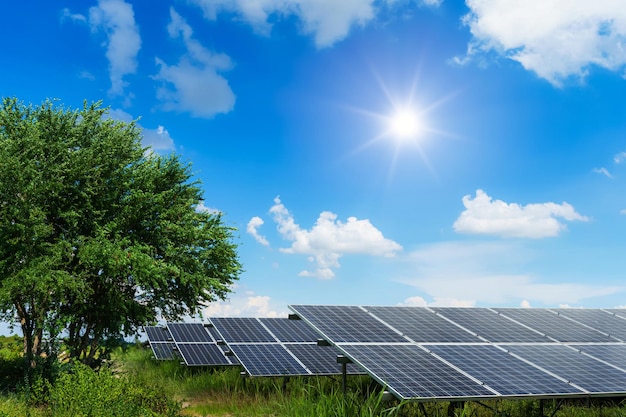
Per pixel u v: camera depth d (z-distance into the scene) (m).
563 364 13.31
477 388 11.12
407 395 10.48
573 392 11.41
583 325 17.61
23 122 21.30
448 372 11.88
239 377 21.59
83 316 21.88
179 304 24.16
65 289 19.30
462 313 17.34
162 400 15.70
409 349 13.24
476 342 14.46
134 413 13.49
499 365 12.71
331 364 19.84
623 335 16.95
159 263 21.17
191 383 23.14
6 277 18.95
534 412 15.44
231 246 24.48
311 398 12.98
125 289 22.31
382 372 11.54
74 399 13.53
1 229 18.88
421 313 16.78
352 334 13.89
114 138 22.75
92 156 21.34
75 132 22.05
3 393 17.94
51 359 19.62
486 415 14.67
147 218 22.41
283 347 21.73
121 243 20.27
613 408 16.09
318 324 14.39
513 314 18.03
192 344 27.94
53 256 19.23
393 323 15.29
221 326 24.12
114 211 21.81
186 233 22.39
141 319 22.36
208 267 23.75
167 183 23.95
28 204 19.09
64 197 20.98
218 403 18.55
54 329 19.62
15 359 22.42
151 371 26.50
